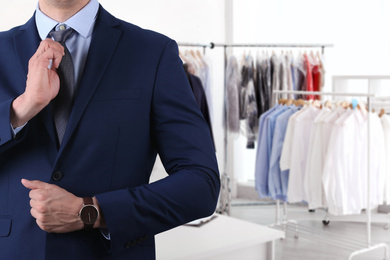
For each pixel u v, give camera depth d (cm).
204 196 94
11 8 403
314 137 375
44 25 101
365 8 629
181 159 97
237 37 589
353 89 614
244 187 613
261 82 506
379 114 385
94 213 86
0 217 95
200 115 103
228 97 495
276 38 621
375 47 631
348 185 362
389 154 378
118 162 96
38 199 84
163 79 100
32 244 93
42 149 94
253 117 502
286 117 400
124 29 104
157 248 198
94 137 94
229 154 615
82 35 100
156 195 90
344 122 356
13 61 100
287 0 623
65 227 86
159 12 514
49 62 90
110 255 95
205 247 200
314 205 377
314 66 524
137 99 98
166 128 99
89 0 102
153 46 103
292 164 384
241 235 214
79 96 94
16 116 88
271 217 526
